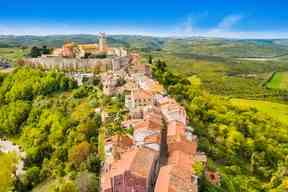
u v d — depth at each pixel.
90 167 156.00
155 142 151.25
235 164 194.50
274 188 181.25
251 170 196.62
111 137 165.25
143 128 163.12
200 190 137.12
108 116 195.38
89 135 193.25
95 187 139.12
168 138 169.38
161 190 119.06
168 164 145.12
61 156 192.00
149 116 181.38
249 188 171.25
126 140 161.12
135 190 123.88
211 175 155.25
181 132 173.62
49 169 189.00
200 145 187.00
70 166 172.88
